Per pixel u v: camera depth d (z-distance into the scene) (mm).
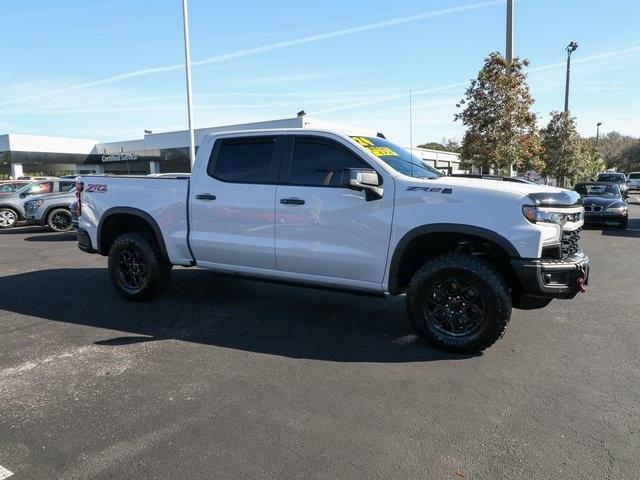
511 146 14992
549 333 5031
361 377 3980
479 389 3758
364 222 4672
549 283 4168
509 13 14188
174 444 3037
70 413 3434
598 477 2701
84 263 9172
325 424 3256
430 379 3938
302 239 4988
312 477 2711
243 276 5590
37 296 6590
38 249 11195
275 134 5227
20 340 4895
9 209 16391
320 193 4863
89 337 4957
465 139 15742
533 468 2785
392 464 2826
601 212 14500
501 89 14719
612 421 3285
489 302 4234
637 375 4012
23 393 3746
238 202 5316
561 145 29312
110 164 47156
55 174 46656
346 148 4840
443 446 3002
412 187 4488
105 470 2787
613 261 9242
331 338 4895
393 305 6043
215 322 5398
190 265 5867
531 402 3553
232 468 2795
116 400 3615
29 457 2922
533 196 4168
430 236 4512
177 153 42000
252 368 4172
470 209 4273
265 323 5363
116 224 6461
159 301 6242
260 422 3289
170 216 5809
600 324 5328
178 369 4160
